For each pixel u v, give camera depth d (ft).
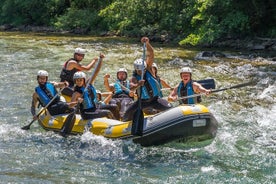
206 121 24.73
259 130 28.71
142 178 21.67
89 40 79.97
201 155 24.52
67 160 23.77
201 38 66.74
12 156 24.22
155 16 85.76
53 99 28.14
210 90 26.84
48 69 48.83
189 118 24.38
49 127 28.14
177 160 23.85
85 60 55.77
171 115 24.62
